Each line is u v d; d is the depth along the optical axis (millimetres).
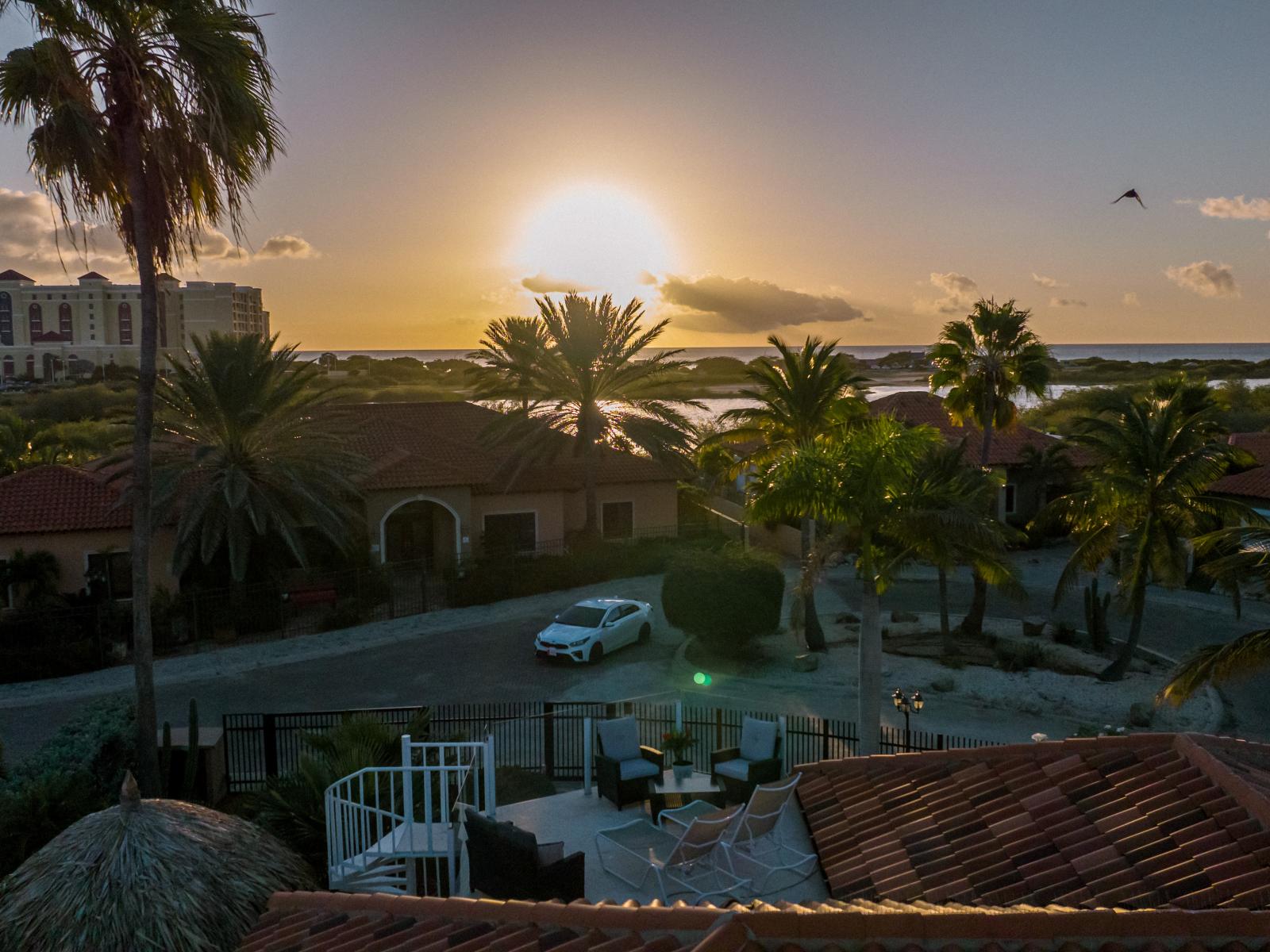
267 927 8336
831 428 25547
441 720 19125
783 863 10492
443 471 33656
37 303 182375
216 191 15727
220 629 27000
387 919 7922
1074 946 5625
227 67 14727
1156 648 25359
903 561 16891
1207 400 24359
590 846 12039
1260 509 31062
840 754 17516
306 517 29031
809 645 25062
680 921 6488
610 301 34344
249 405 27891
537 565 32188
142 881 9547
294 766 17594
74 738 16219
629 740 13906
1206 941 5598
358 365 179250
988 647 25359
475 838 10719
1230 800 8219
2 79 13984
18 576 26953
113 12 14148
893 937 5711
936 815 9742
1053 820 8875
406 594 31625
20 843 12977
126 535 28703
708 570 24016
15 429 41969
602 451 36031
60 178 14648
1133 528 23016
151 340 15828
